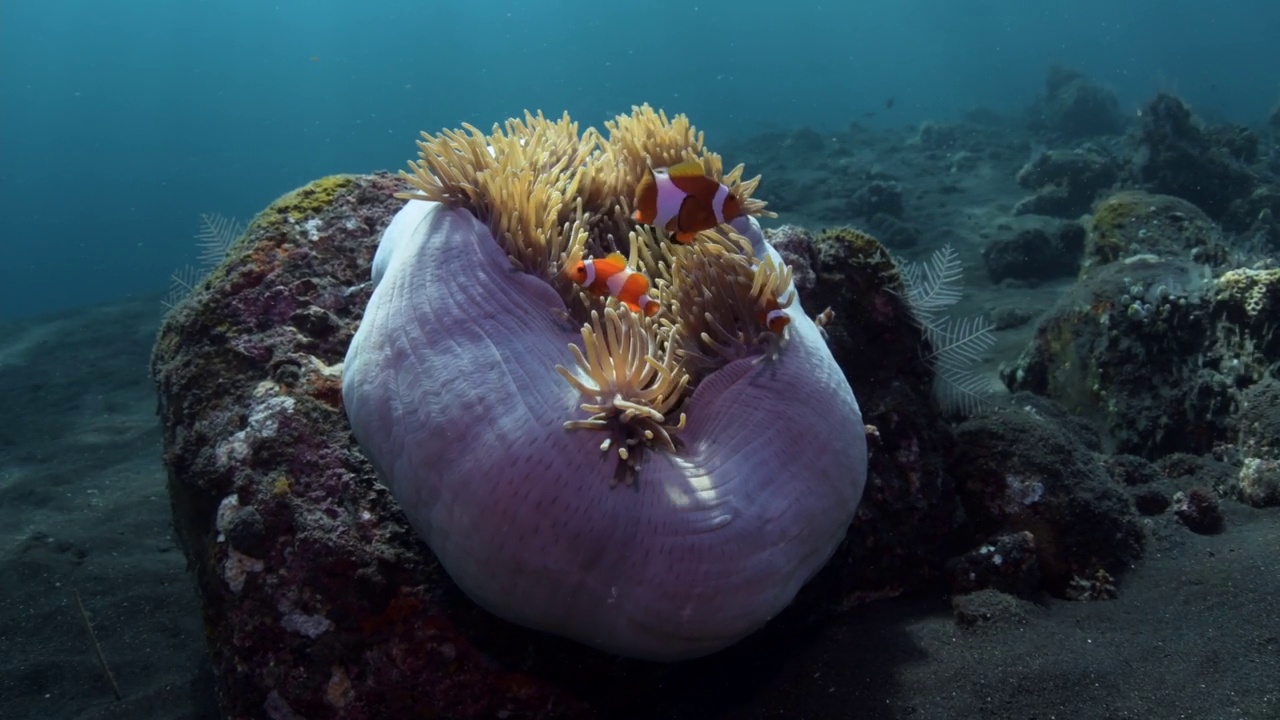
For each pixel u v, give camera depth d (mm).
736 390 679
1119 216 1923
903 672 751
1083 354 1428
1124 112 6371
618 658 722
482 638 702
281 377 800
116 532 1395
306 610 712
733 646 786
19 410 2086
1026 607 825
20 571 1233
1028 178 4031
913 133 6691
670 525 611
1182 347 1283
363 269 917
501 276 698
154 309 3084
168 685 994
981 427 970
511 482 604
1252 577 809
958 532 936
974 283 2652
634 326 673
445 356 656
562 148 845
